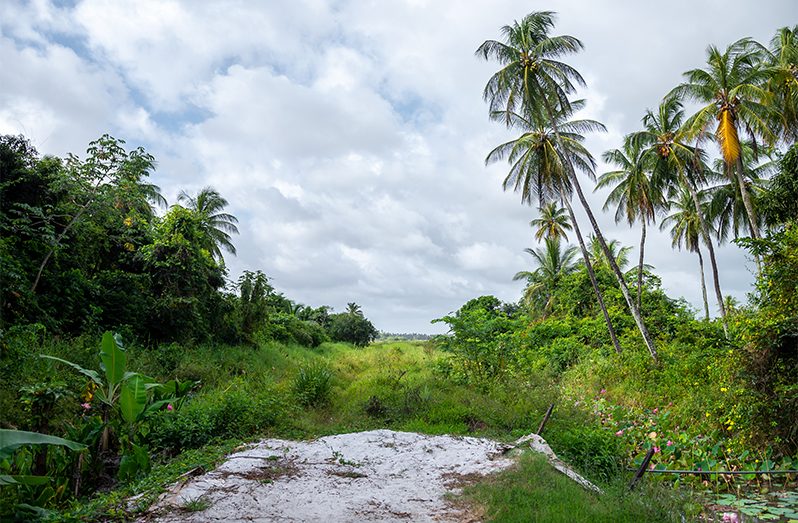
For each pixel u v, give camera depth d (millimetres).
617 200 26094
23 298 11453
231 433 8148
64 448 6109
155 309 16750
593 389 14367
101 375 8766
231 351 18875
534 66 19969
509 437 8320
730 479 7176
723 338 9430
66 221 14688
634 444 8414
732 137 18078
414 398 10688
